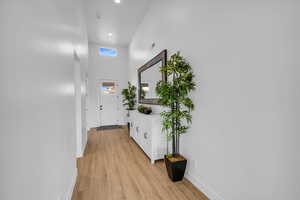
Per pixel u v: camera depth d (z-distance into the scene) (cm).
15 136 65
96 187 181
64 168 142
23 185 70
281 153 94
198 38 172
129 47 558
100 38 506
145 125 273
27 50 77
